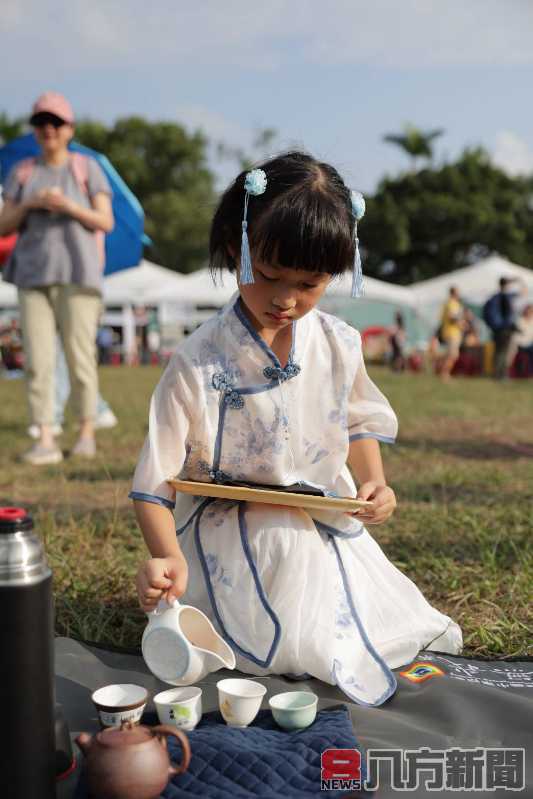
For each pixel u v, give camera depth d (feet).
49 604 4.41
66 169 15.96
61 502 12.96
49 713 4.39
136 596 8.64
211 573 6.67
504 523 11.26
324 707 6.04
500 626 7.78
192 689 5.71
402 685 6.40
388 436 7.32
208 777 4.91
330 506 6.42
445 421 25.18
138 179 125.08
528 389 40.47
